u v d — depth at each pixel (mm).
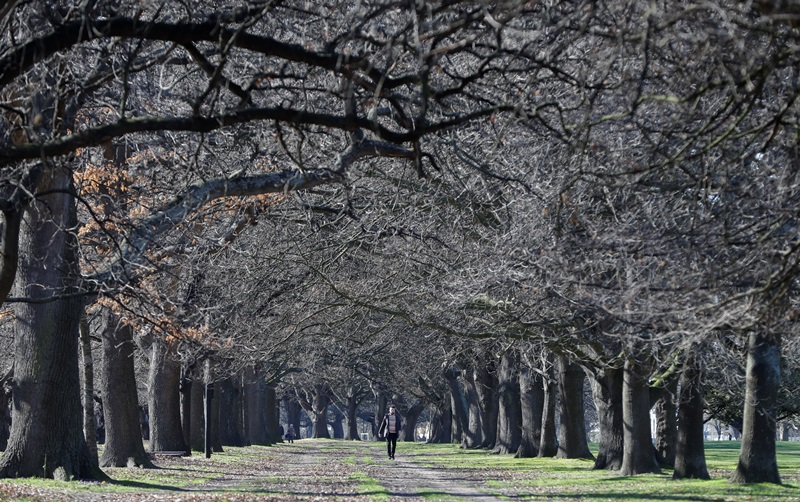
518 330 36406
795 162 18047
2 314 40500
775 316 19281
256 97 24438
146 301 28094
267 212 36125
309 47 17719
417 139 17359
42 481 32281
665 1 15703
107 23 17406
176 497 28844
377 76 17172
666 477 39250
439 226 35750
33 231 33344
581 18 15914
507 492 34469
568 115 22625
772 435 33188
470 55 23953
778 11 12438
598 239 21891
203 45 25500
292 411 170000
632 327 22125
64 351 34219
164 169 34188
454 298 30594
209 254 36844
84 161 32781
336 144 30750
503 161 26359
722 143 17828
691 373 36219
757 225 19891
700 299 19391
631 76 17078
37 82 20906
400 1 16016
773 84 18656
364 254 39594
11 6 16094
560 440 61562
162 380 57344
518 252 26359
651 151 18203
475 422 97812
